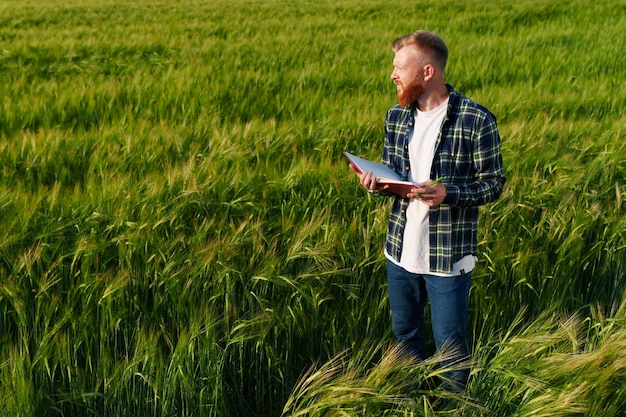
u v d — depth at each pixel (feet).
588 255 11.83
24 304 9.18
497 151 7.96
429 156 8.16
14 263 9.97
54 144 16.74
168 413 8.68
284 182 13.28
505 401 7.75
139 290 9.96
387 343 10.50
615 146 15.96
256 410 9.88
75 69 33.35
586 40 41.55
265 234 11.43
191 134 18.16
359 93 25.20
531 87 27.12
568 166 14.55
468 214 8.24
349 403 7.19
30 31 47.78
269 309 9.42
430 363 7.82
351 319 10.35
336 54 35.65
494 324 10.94
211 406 8.77
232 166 14.17
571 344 8.29
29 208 11.23
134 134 17.38
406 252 8.48
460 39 41.73
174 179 12.48
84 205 11.66
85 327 8.96
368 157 16.35
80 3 78.79
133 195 11.85
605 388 7.54
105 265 10.21
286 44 38.45
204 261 9.64
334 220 12.44
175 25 50.70
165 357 9.27
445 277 8.25
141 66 33.12
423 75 7.83
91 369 8.88
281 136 17.37
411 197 7.72
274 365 9.73
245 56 35.27
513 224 12.60
